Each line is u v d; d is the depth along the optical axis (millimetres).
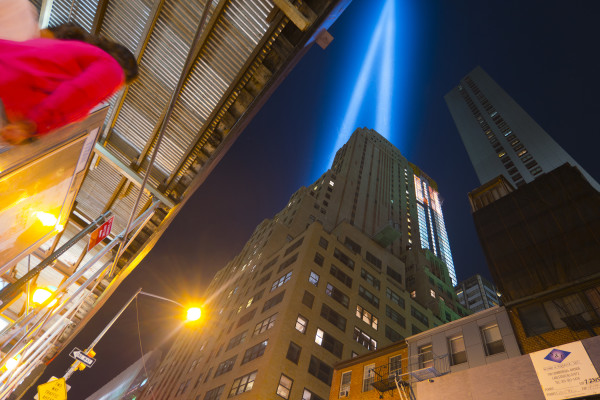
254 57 7238
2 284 9922
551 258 19062
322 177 89562
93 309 17156
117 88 1470
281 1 6324
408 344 23250
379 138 127250
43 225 5770
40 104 1075
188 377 49062
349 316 44125
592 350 13664
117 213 12516
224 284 74125
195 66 7582
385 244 65750
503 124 107438
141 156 9820
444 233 157500
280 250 55031
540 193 22297
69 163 4953
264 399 31812
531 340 17328
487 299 110188
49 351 19766
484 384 15539
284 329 37250
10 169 3322
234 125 8289
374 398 22734
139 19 7062
